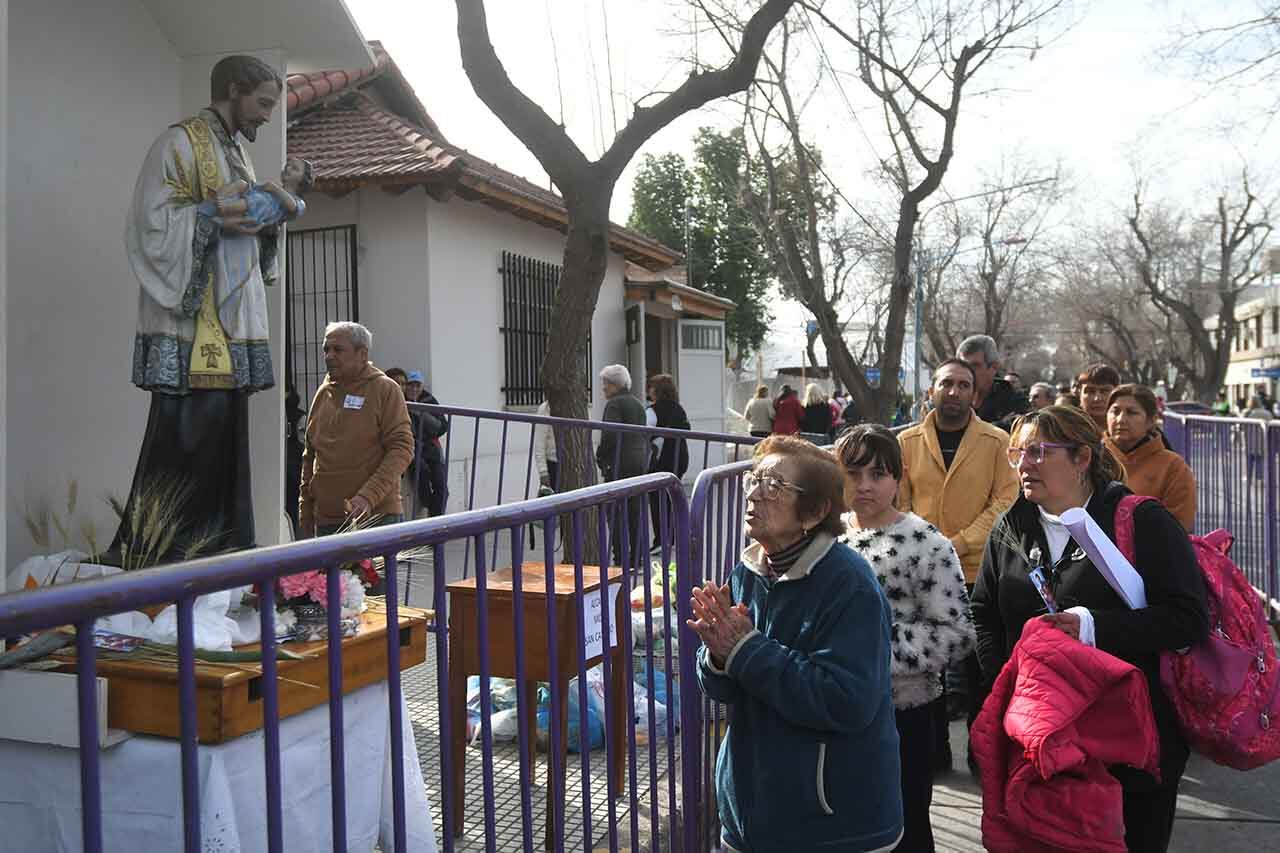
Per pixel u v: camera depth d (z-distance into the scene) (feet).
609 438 30.25
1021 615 11.34
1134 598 10.29
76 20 13.02
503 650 12.10
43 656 8.84
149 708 8.52
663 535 10.27
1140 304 176.45
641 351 54.19
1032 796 9.62
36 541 11.33
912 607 11.46
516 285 42.27
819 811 8.52
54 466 12.72
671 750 10.22
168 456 11.09
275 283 12.73
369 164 35.47
